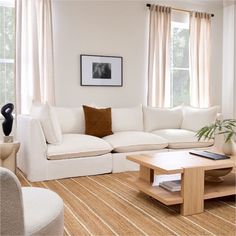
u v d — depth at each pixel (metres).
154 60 5.15
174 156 2.83
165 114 4.68
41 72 4.39
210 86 5.70
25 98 4.33
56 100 4.61
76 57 4.71
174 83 5.64
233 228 2.07
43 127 3.32
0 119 4.23
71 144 3.44
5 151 3.25
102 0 4.84
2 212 0.89
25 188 1.64
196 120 4.50
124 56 5.04
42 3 4.34
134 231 2.01
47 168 3.30
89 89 4.82
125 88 5.07
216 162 2.53
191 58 5.46
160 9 5.14
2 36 4.42
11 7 4.43
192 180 2.33
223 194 2.48
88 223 2.14
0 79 4.43
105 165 3.61
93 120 4.00
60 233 1.38
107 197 2.72
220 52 5.86
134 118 4.46
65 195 2.77
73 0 4.64
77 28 4.69
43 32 4.35
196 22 5.43
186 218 2.25
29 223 1.18
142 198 2.70
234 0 5.59
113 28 4.94
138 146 3.79
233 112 5.73
